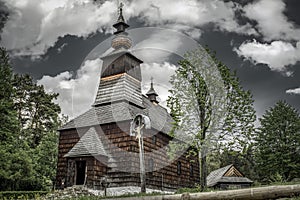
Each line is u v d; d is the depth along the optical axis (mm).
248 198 5566
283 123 28781
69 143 17875
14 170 18109
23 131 30375
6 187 17656
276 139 28391
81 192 13969
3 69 21406
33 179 18969
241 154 10664
